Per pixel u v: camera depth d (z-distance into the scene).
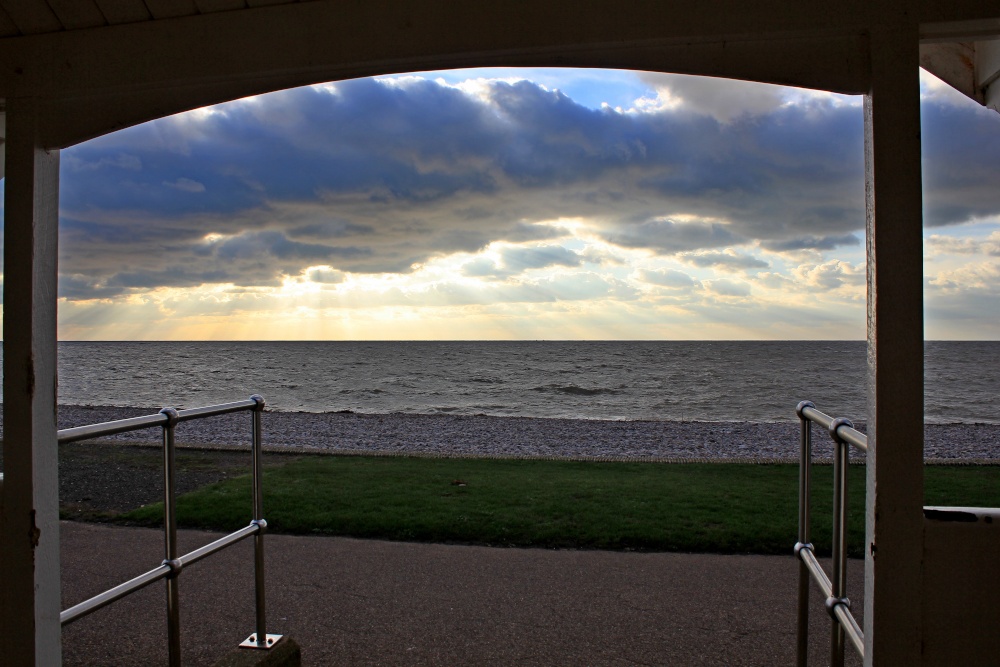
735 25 1.79
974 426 15.91
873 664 1.78
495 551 4.83
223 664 2.88
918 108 1.73
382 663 3.16
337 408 28.14
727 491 6.79
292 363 62.50
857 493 6.67
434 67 1.99
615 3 1.84
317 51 1.96
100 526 5.56
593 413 25.94
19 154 2.10
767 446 11.93
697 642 3.37
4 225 2.09
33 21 2.08
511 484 7.11
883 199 1.74
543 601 3.90
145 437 11.86
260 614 3.13
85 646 3.38
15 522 2.06
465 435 13.16
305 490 6.76
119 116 2.10
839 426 2.07
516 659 3.19
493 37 1.88
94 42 2.08
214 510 5.92
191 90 2.08
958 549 1.74
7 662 2.06
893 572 1.75
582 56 1.90
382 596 3.99
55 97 2.10
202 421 14.89
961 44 2.28
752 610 3.77
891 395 1.73
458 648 3.31
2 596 2.06
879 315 1.74
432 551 4.84
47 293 2.12
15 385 2.06
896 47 1.74
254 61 1.99
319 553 4.80
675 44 1.85
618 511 5.88
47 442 2.10
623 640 3.39
